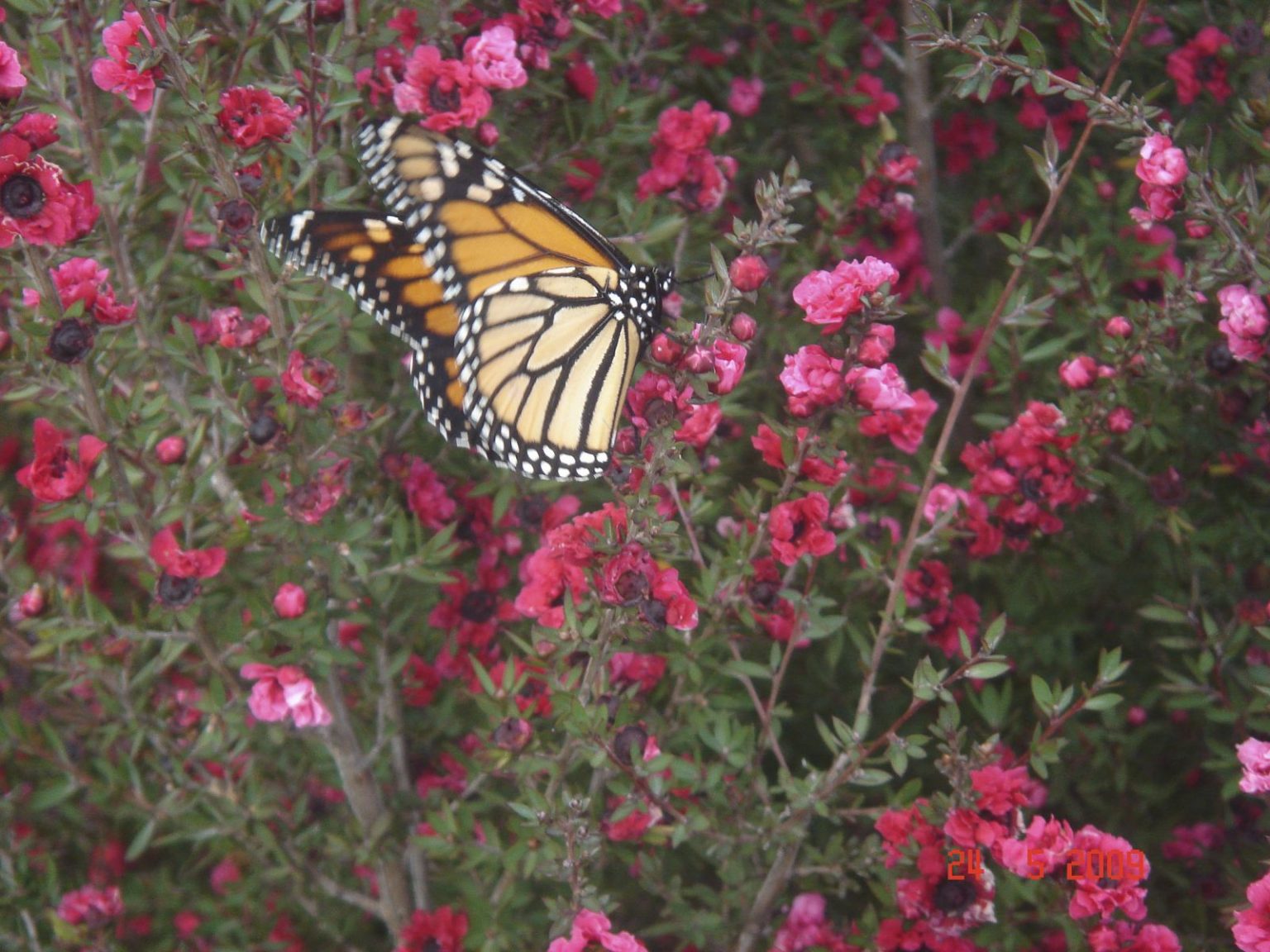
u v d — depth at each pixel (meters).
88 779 0.57
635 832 0.52
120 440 0.51
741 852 0.52
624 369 0.50
